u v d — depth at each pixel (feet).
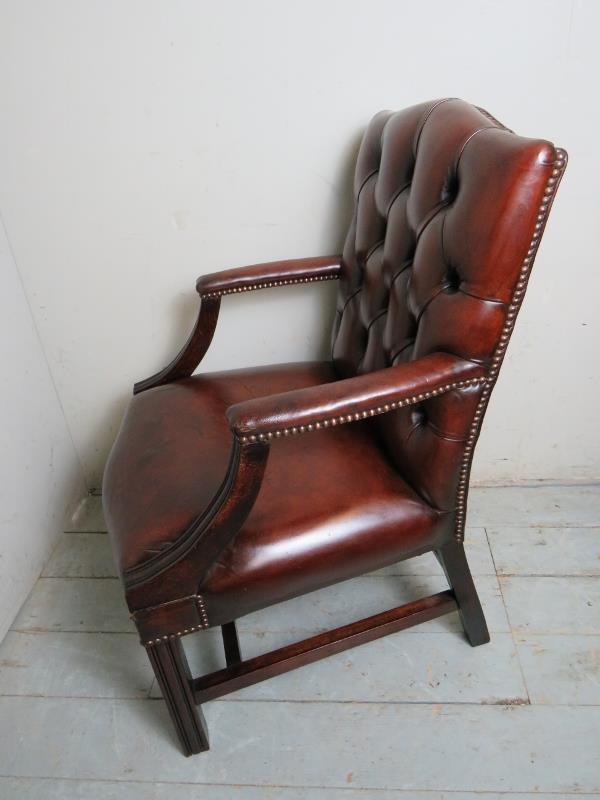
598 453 4.84
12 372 4.22
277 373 4.01
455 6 3.38
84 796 3.17
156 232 4.16
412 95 3.66
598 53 3.44
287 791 3.11
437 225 2.77
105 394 4.87
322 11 3.43
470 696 3.47
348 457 3.16
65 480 4.96
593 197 3.84
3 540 4.08
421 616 3.44
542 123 3.67
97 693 3.68
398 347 3.19
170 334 4.58
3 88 3.67
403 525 2.93
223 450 3.23
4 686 3.76
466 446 2.87
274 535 2.80
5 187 3.98
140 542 2.81
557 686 3.48
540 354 4.43
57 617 4.21
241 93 3.69
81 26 3.49
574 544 4.42
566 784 3.03
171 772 3.24
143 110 3.74
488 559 4.33
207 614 2.83
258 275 3.82
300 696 3.56
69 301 4.43
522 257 2.44
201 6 3.43
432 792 3.05
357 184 3.65
